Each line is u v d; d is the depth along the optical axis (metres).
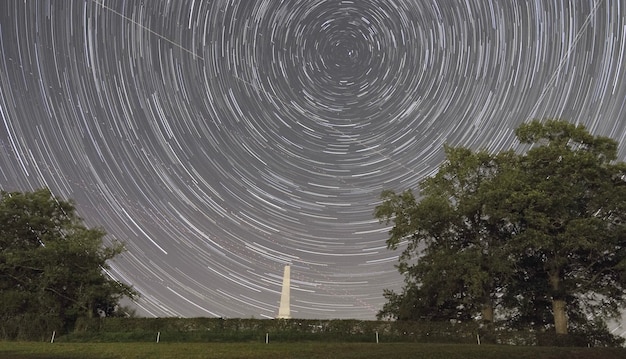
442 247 39.03
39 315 35.75
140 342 32.41
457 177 39.81
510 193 36.22
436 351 29.27
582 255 37.69
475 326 34.69
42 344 31.12
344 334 34.69
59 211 41.16
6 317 36.66
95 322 34.94
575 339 34.44
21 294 37.22
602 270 37.38
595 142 37.91
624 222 36.75
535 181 37.19
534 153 37.56
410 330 34.72
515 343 33.88
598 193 36.66
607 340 36.47
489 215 37.09
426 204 38.19
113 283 38.69
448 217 38.06
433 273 36.91
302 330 35.03
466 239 39.34
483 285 37.31
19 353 27.84
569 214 36.47
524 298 37.88
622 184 37.12
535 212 35.62
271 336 34.03
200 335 33.88
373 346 30.88
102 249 39.59
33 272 38.88
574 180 36.91
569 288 37.09
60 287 38.03
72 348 29.61
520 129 39.34
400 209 39.84
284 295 44.59
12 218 39.94
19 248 39.22
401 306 38.41
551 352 29.84
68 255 38.28
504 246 36.81
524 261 38.25
